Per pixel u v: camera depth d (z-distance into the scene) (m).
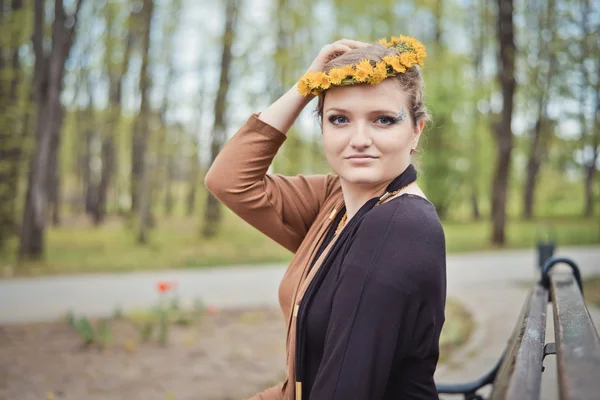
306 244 1.55
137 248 15.87
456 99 24.08
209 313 7.35
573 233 21.20
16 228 14.71
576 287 2.05
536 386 1.01
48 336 6.10
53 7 12.34
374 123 1.35
